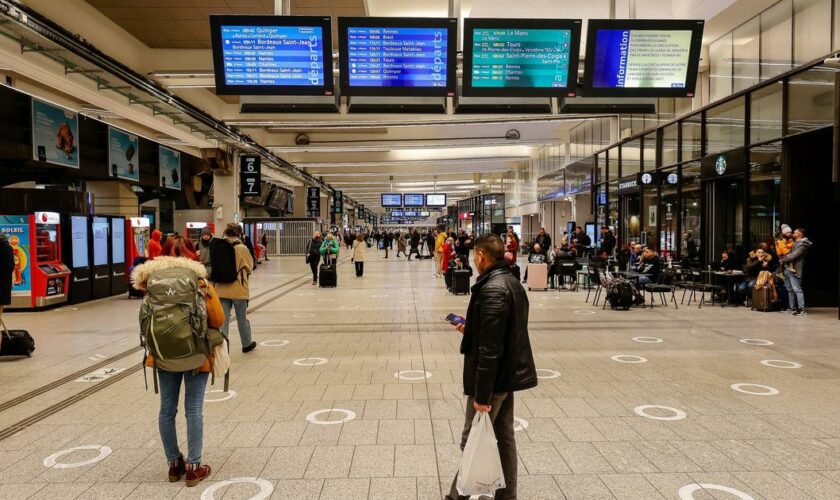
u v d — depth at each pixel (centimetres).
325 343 829
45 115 1497
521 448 420
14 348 738
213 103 1880
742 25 1356
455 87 895
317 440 439
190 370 360
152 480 371
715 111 1466
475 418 297
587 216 2702
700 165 1519
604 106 943
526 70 900
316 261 1772
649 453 409
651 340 835
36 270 1197
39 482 369
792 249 1098
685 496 340
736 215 1516
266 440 440
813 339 835
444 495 343
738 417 488
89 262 1400
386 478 369
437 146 2623
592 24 891
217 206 2364
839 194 1134
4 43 1005
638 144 1938
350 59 880
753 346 788
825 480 362
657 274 1285
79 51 1059
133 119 1655
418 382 610
